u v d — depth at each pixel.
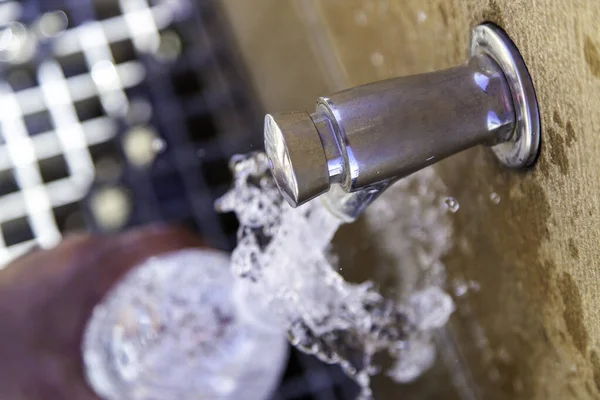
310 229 0.47
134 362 0.72
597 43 0.36
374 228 0.60
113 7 0.99
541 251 0.42
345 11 0.58
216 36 0.95
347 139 0.38
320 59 0.65
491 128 0.40
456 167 0.48
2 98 0.96
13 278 0.76
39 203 0.95
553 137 0.39
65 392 0.74
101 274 0.75
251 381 0.74
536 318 0.45
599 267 0.38
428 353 0.58
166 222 0.94
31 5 0.97
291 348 0.85
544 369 0.45
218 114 0.96
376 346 0.57
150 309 0.71
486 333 0.51
